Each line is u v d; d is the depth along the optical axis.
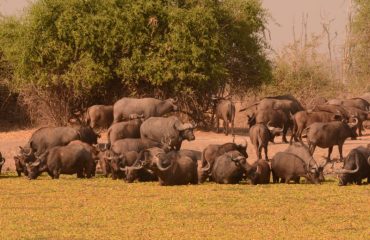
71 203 44.62
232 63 88.12
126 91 84.44
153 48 81.88
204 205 43.66
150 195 46.94
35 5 82.88
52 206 43.88
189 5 84.06
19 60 83.69
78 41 80.94
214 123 85.94
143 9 81.25
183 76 80.38
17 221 39.75
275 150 66.56
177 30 80.56
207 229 37.59
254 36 88.56
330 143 60.31
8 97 89.06
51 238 35.84
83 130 62.28
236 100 98.50
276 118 70.38
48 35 82.69
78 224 38.94
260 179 50.91
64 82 83.06
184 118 83.81
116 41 81.00
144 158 52.28
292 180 51.69
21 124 89.00
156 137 62.94
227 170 50.75
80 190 48.97
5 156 66.94
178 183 50.69
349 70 113.12
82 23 81.38
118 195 47.09
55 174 54.03
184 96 83.56
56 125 85.69
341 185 50.22
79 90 83.31
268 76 89.88
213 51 82.06
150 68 80.31
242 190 48.34
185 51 80.88
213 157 53.22
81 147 54.47
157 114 74.25
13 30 87.56
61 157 54.00
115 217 40.59
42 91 85.75
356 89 107.50
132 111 74.12
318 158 63.12
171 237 35.75
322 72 105.25
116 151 54.91
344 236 35.97
